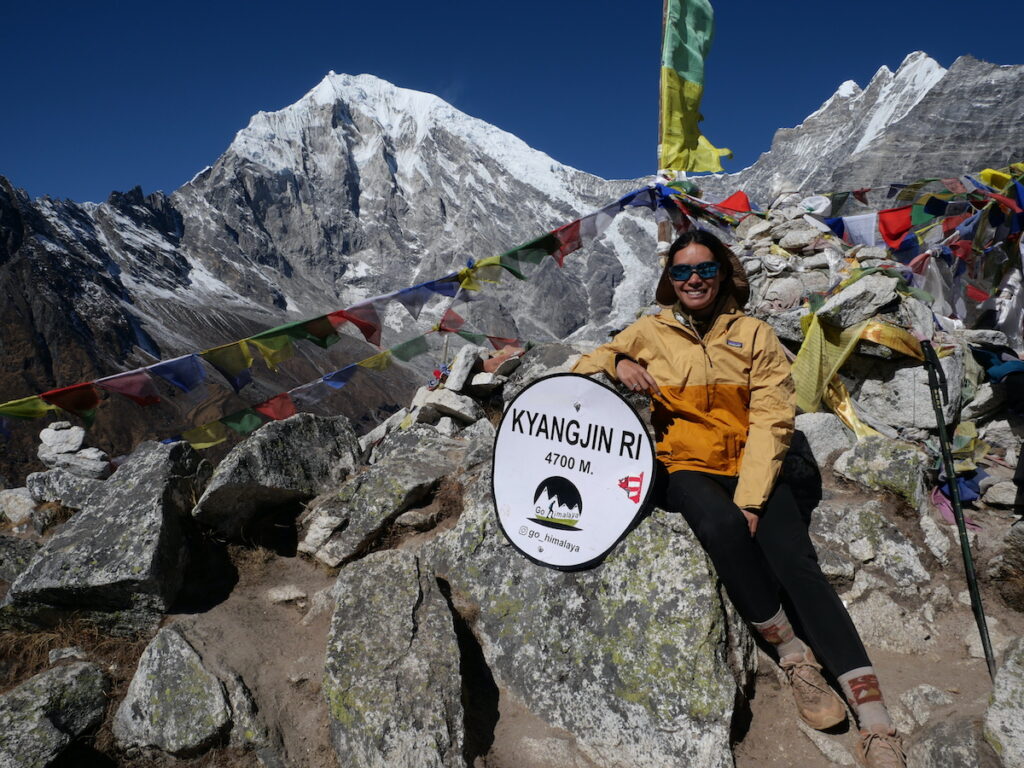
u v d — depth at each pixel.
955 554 4.30
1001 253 8.98
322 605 4.21
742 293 3.91
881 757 3.07
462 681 3.59
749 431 3.62
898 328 5.50
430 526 4.71
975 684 3.53
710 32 9.28
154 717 3.51
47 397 5.82
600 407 3.82
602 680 3.45
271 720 3.51
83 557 4.16
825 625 3.30
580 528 3.79
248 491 4.70
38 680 3.65
